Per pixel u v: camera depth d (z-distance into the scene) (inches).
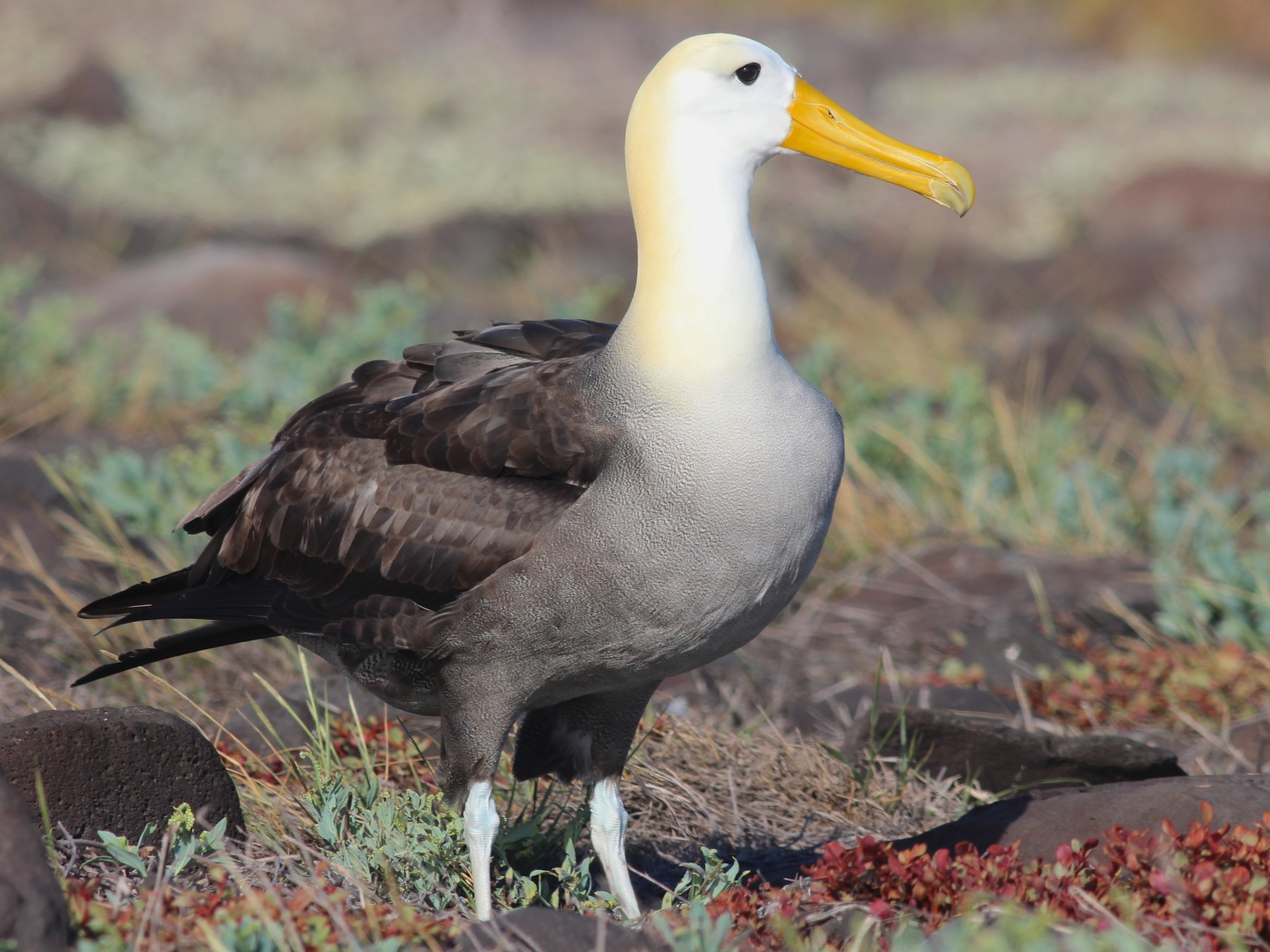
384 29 1808.6
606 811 301.1
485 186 1186.0
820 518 276.8
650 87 275.4
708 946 232.4
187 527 331.3
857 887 264.5
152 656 313.6
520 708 289.3
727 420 268.2
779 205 1239.5
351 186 1216.8
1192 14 1937.7
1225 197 1149.1
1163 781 299.0
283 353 667.4
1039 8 2096.5
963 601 498.6
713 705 423.2
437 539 285.4
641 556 269.4
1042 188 1279.5
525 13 1935.3
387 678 303.1
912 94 1710.1
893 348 824.9
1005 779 367.9
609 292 739.4
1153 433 693.3
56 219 1096.8
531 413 282.7
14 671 377.1
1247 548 539.5
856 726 379.2
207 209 1155.9
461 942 239.1
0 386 625.0
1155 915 241.9
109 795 284.4
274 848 292.8
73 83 1378.0
